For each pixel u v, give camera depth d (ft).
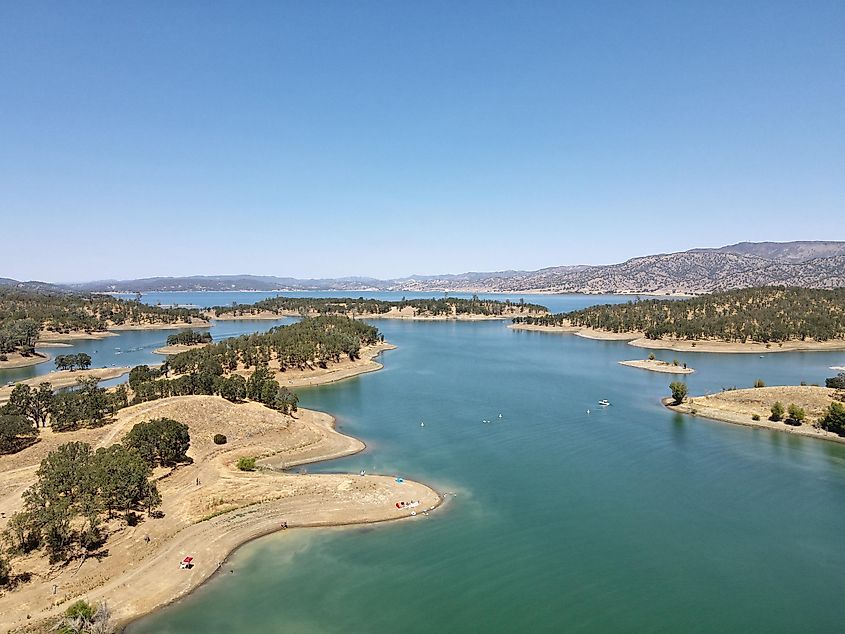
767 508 280.31
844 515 272.51
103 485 243.60
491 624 186.91
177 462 323.37
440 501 284.82
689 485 310.45
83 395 400.67
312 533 249.55
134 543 232.73
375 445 378.73
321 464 339.36
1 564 199.93
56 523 215.92
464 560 227.61
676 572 220.23
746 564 226.58
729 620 189.88
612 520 265.34
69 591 198.39
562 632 183.42
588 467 338.95
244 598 200.64
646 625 187.01
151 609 193.26
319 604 197.26
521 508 277.85
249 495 278.46
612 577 216.13
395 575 216.33
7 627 175.94
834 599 202.18
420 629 184.14
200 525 249.75
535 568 222.07
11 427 324.39
